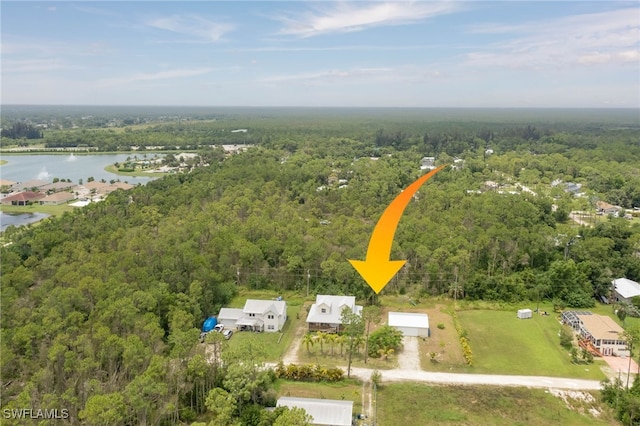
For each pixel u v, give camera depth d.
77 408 47.19
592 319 72.31
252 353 54.84
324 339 68.88
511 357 65.19
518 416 52.44
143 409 46.47
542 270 91.94
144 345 55.53
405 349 67.62
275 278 88.50
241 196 134.88
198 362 52.41
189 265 80.69
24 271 75.00
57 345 51.66
